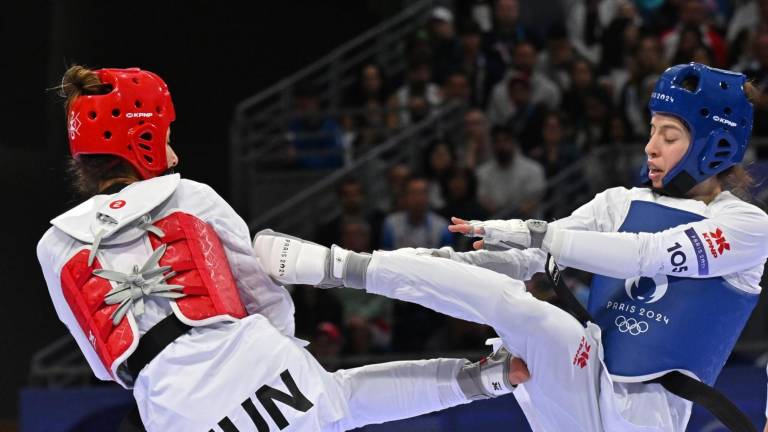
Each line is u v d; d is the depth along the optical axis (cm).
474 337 1384
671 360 631
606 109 1778
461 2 2066
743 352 1420
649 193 670
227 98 2336
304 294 1449
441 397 684
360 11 2494
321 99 1988
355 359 1326
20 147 2131
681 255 621
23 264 1911
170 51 2328
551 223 682
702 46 1841
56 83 2147
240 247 641
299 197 1633
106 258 607
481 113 1698
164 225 615
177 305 599
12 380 1766
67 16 2211
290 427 603
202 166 2228
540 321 633
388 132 1800
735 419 612
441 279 637
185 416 590
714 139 636
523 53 1828
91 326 599
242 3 2422
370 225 1527
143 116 629
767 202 1193
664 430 630
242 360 600
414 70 1852
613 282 664
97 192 646
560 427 655
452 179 1580
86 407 1239
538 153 1697
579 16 2003
